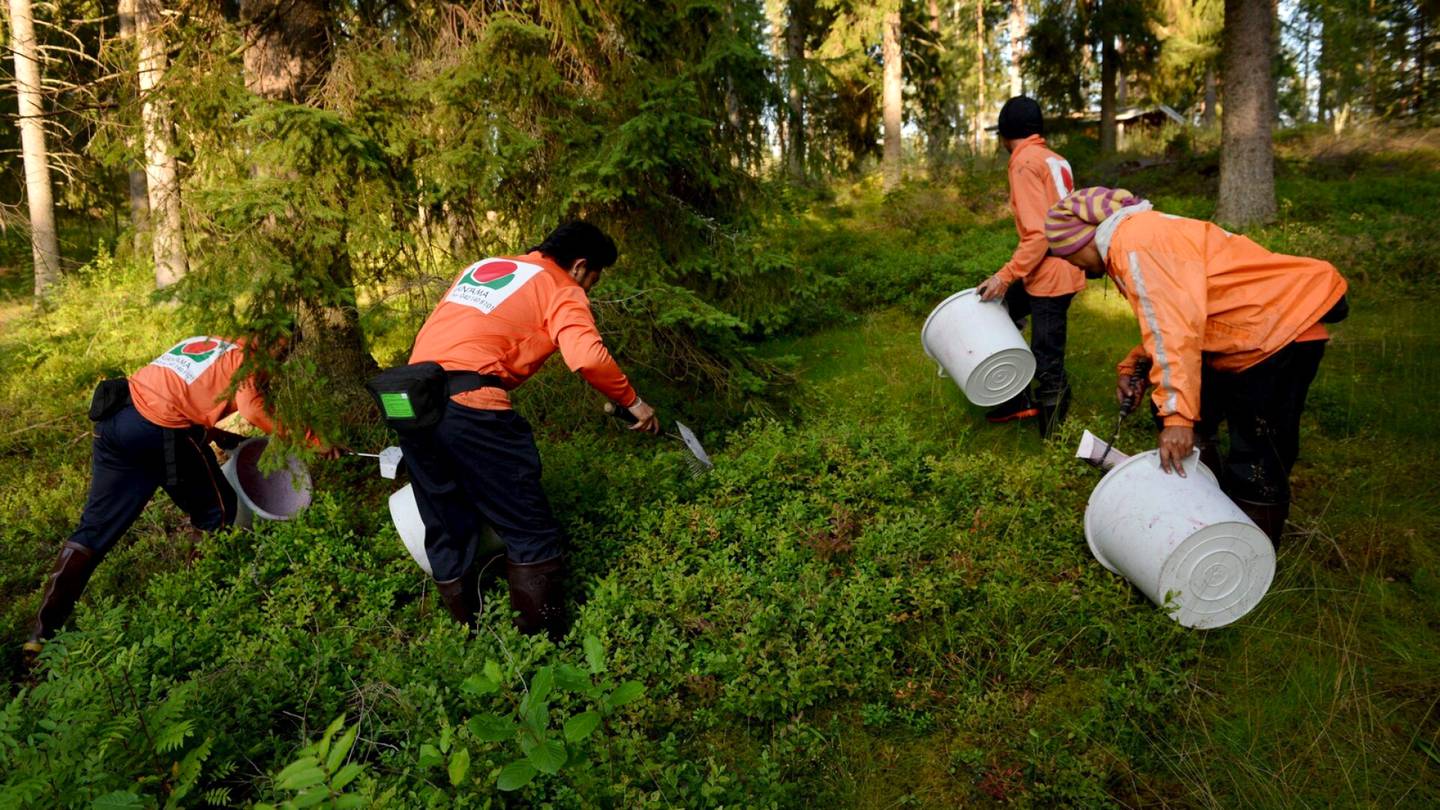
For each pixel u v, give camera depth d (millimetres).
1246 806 2191
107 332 8156
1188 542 2617
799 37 17016
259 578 3449
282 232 3844
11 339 8969
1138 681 2547
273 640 2861
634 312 4367
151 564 3746
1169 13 20281
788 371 5805
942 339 4246
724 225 4742
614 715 2447
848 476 3816
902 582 2965
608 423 4621
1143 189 13805
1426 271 7039
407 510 3219
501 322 2854
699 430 4672
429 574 3387
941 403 4871
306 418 3568
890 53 16203
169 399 3326
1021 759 2357
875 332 6781
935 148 18359
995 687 2654
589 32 4281
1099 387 4984
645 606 2982
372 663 2725
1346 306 2707
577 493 3713
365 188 4039
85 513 3289
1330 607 2871
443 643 2678
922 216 12102
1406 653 2615
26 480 4844
